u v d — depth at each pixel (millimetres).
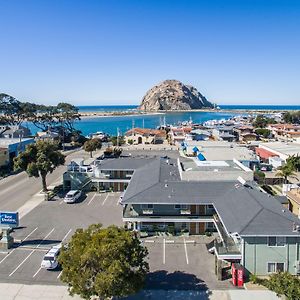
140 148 122375
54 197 64125
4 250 42281
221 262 35875
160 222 46812
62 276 28719
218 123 194500
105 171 67938
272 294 32531
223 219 39344
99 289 26672
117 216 54062
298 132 143625
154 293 33031
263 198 43188
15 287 34125
